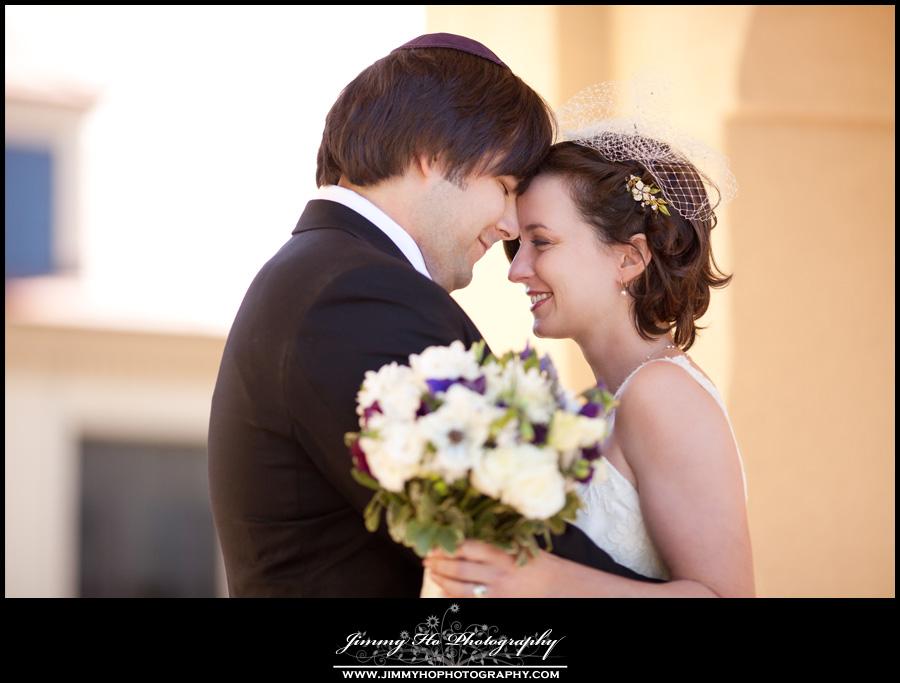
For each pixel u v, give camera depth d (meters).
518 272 6.51
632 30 14.22
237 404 5.57
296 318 5.32
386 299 5.24
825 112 13.49
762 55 13.35
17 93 18.73
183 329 19.23
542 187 6.43
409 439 4.33
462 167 5.93
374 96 5.92
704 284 6.60
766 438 13.47
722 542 5.66
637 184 6.32
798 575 13.42
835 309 13.66
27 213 18.84
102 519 19.06
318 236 5.68
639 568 5.88
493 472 4.29
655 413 5.85
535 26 14.47
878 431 13.63
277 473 5.41
